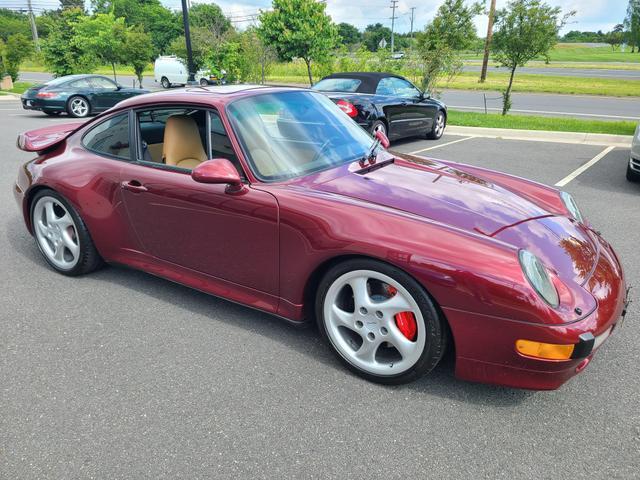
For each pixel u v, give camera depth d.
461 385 2.47
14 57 26.59
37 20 79.25
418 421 2.23
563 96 22.14
